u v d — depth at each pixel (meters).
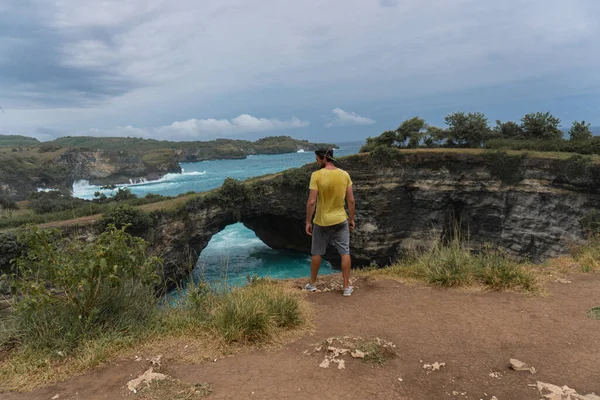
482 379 3.15
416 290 5.75
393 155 39.94
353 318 4.65
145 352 3.81
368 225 40.88
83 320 4.18
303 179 42.91
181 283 5.92
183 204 35.84
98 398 2.99
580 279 6.03
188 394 2.96
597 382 3.04
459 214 39.66
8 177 94.44
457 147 48.47
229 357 3.68
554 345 3.73
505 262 6.21
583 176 31.27
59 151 127.62
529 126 45.69
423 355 3.60
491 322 4.36
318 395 2.94
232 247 50.75
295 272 38.28
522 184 35.25
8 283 4.22
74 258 4.26
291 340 4.04
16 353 3.82
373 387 3.04
